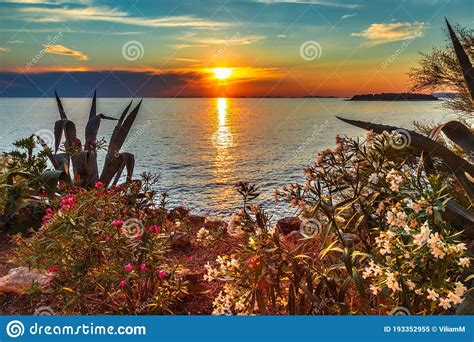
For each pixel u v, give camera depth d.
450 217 3.17
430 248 2.67
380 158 3.34
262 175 13.38
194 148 23.62
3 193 5.92
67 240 3.49
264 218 3.07
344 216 3.50
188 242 4.89
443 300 2.59
